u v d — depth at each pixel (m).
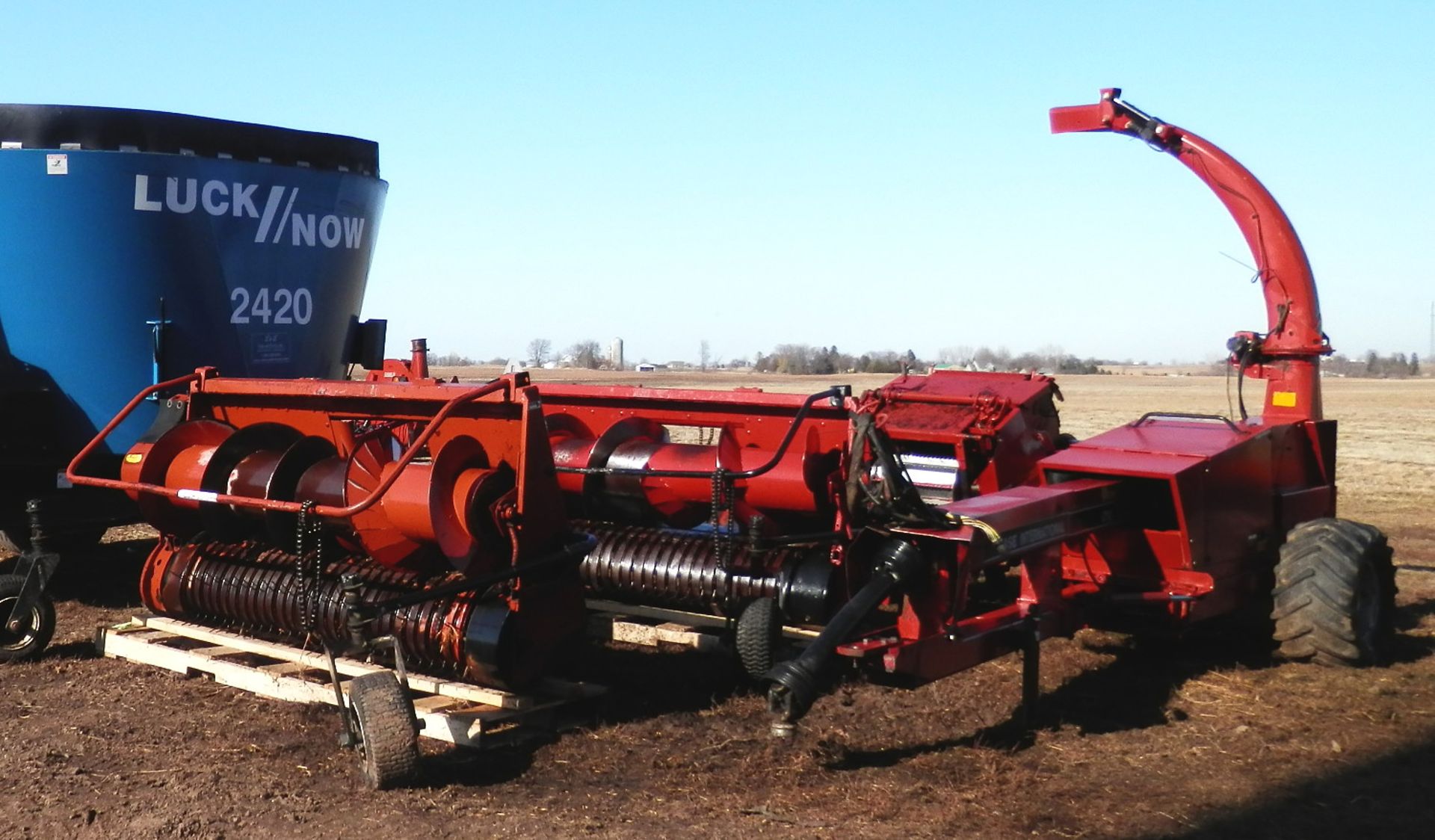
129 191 8.36
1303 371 8.12
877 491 5.57
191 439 7.22
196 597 7.23
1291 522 7.81
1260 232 8.12
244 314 8.92
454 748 5.83
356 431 6.99
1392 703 6.50
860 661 5.25
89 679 6.99
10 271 8.39
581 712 6.38
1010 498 6.05
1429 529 13.52
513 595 5.96
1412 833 4.80
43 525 7.45
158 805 5.08
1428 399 57.84
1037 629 5.99
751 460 6.77
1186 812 5.02
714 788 5.32
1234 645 7.84
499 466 6.06
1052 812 5.01
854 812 5.02
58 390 8.58
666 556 7.37
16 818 4.93
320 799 5.18
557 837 4.78
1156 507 7.08
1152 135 8.44
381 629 6.33
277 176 8.93
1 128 8.18
